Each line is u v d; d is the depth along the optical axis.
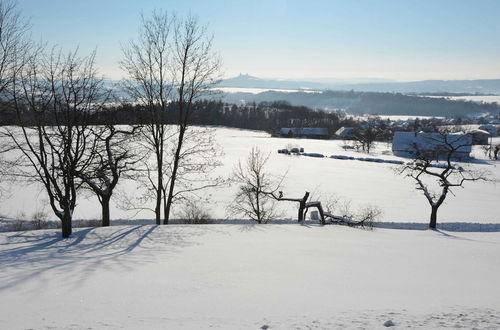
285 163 76.44
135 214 31.39
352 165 77.50
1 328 7.22
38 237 17.53
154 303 8.73
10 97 17.03
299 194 44.50
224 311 8.09
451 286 10.54
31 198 35.97
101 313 8.05
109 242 16.56
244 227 21.17
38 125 16.88
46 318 7.77
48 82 16.88
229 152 90.50
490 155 105.81
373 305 8.40
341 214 34.06
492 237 25.11
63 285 10.24
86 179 18.97
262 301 8.81
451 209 38.88
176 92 22.67
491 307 8.12
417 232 24.98
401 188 51.59
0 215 29.77
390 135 171.12
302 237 18.92
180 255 14.20
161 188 23.39
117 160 20.91
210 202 37.06
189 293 9.55
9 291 9.71
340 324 6.90
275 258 13.88
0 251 14.78
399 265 13.36
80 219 28.97
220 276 11.26
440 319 7.01
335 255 14.75
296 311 7.98
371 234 21.81
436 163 84.44
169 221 28.61
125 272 11.65
